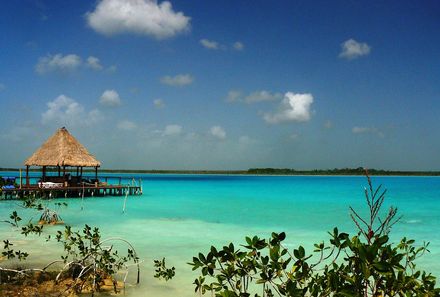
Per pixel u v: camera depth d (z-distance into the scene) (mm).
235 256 3648
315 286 3365
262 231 15977
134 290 7852
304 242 13562
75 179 31953
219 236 14648
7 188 26641
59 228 15703
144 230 15984
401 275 3314
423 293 3461
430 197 36531
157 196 35656
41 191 27688
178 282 8469
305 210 24359
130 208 24656
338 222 18922
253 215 21469
